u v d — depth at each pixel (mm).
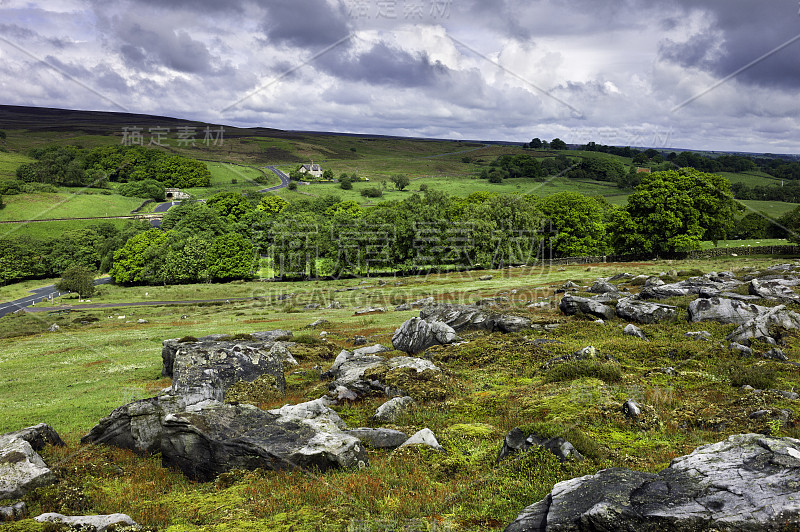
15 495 12266
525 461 12461
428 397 20203
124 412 15883
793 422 13586
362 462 13586
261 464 13648
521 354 25359
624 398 17203
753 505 7781
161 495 12977
